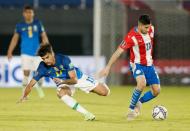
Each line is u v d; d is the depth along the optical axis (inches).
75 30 3065.9
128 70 2689.5
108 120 1215.6
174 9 2763.3
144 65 1232.8
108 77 2689.5
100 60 2568.9
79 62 2588.6
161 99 1907.0
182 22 2755.9
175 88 2561.5
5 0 3105.3
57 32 3063.5
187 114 1378.0
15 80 2578.7
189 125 1134.4
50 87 2591.0
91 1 3105.3
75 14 3065.9
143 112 1417.3
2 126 1101.1
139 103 1253.1
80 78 1275.8
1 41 3046.3
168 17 2755.9
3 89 2432.3
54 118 1256.8
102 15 2679.6
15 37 1876.2
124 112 1414.9
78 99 1888.5
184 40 2755.9
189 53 2753.4
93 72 2571.4
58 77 1199.6
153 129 1059.9
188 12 2755.9
